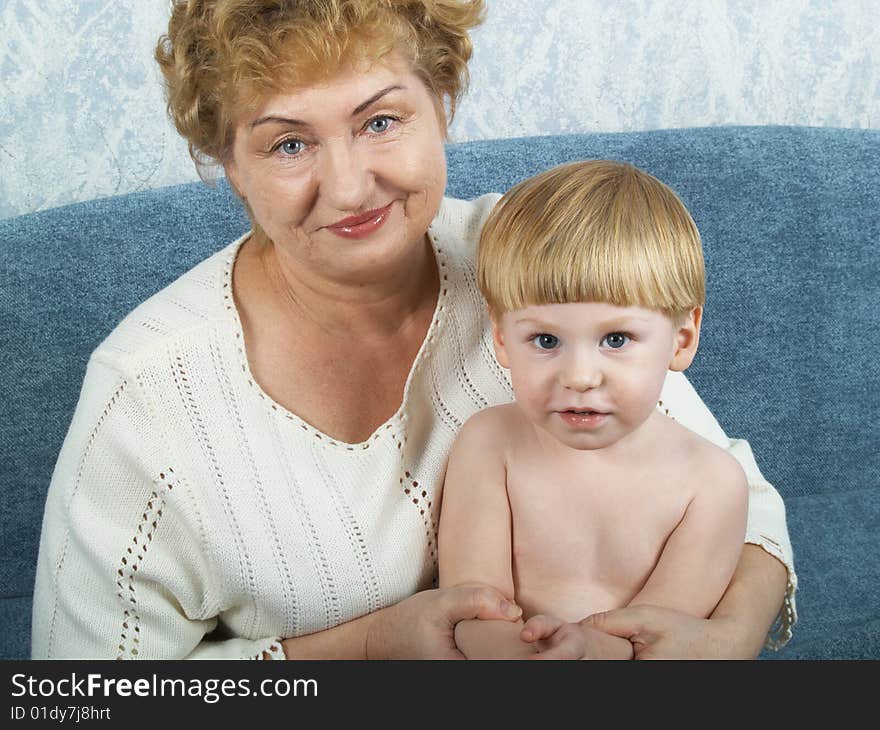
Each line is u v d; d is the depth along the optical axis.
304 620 1.14
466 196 1.74
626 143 1.79
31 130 1.80
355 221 0.98
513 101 1.94
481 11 1.04
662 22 1.95
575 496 1.08
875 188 1.85
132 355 1.09
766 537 1.16
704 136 1.82
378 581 1.13
